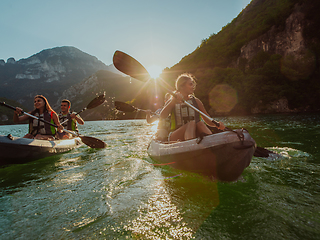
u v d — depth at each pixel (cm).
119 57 392
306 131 605
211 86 4759
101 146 456
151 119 402
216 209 154
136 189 200
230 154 202
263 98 3816
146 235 125
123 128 1223
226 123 1205
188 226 133
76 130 592
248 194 178
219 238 120
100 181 228
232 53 6450
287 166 260
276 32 4984
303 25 4341
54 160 349
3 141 310
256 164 276
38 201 179
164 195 183
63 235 128
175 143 252
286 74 3909
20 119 398
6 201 180
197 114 271
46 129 416
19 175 262
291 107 3681
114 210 158
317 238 116
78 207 165
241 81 4409
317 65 3856
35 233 131
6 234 130
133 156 358
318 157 297
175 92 266
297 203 158
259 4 7725
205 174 231
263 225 130
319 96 3569
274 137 509
